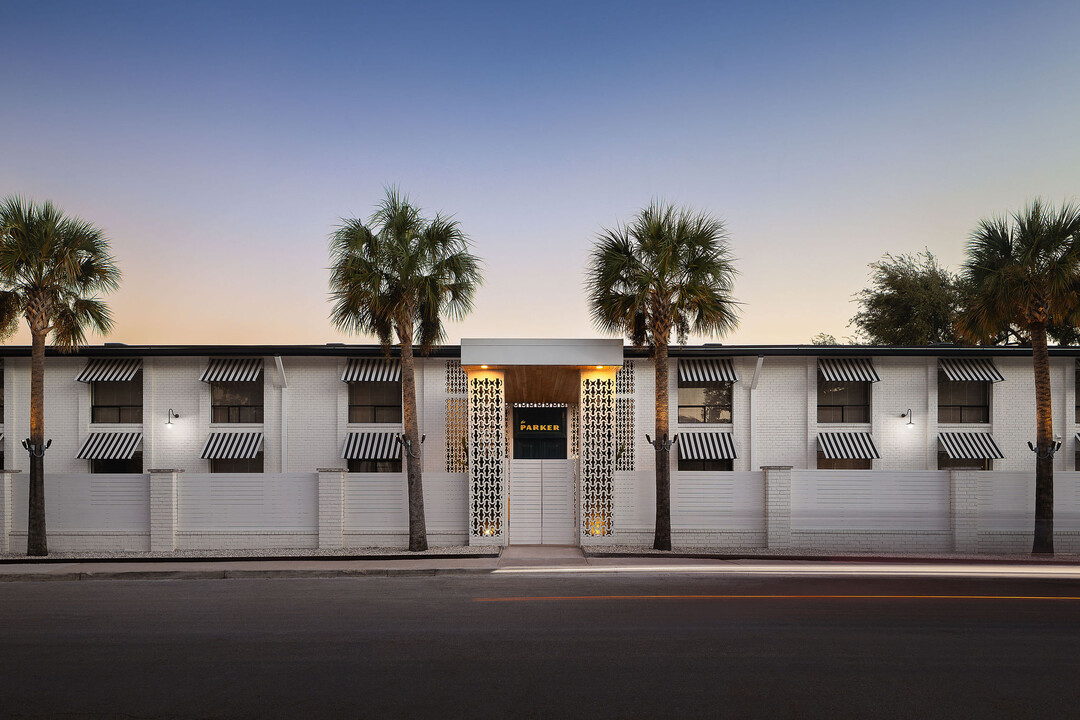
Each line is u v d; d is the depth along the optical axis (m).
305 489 20.84
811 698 8.23
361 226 19.72
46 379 26.30
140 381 26.67
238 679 8.88
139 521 20.61
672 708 7.90
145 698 8.25
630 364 26.34
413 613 12.43
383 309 19.55
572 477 21.30
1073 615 12.28
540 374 22.66
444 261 20.02
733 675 9.00
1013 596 13.95
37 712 7.86
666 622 11.71
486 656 9.79
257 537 20.69
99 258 20.47
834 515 20.72
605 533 21.05
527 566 17.52
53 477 20.59
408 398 19.98
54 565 18.05
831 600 13.51
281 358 26.41
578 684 8.66
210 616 12.27
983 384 26.61
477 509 21.03
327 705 7.99
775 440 26.33
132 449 25.84
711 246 19.88
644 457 26.09
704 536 20.78
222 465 26.64
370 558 18.83
